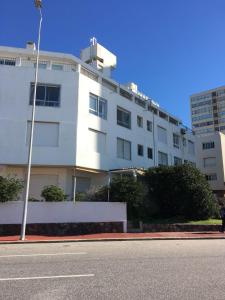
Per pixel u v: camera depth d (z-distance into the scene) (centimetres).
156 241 1791
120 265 959
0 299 621
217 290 682
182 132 4644
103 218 2203
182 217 2611
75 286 714
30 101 2822
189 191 2586
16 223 2027
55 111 2841
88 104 3027
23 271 875
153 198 2761
